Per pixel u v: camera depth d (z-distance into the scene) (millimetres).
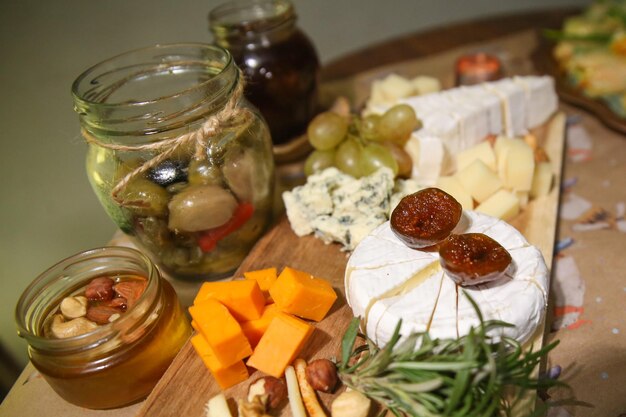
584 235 381
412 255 304
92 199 631
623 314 322
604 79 488
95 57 659
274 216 407
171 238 331
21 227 613
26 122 615
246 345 279
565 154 456
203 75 352
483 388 244
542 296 281
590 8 573
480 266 270
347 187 366
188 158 311
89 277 319
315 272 349
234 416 273
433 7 800
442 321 269
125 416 294
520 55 555
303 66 435
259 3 452
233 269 371
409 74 550
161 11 674
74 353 269
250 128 336
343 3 772
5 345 546
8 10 604
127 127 301
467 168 373
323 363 274
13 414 303
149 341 285
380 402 268
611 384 285
